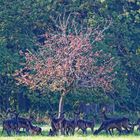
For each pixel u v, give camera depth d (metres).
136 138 99.88
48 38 139.25
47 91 140.62
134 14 163.00
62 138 98.19
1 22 154.12
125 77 155.75
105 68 140.25
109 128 113.00
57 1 159.88
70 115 149.50
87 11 162.00
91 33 150.25
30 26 157.88
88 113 156.38
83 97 146.38
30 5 158.62
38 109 154.12
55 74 126.38
